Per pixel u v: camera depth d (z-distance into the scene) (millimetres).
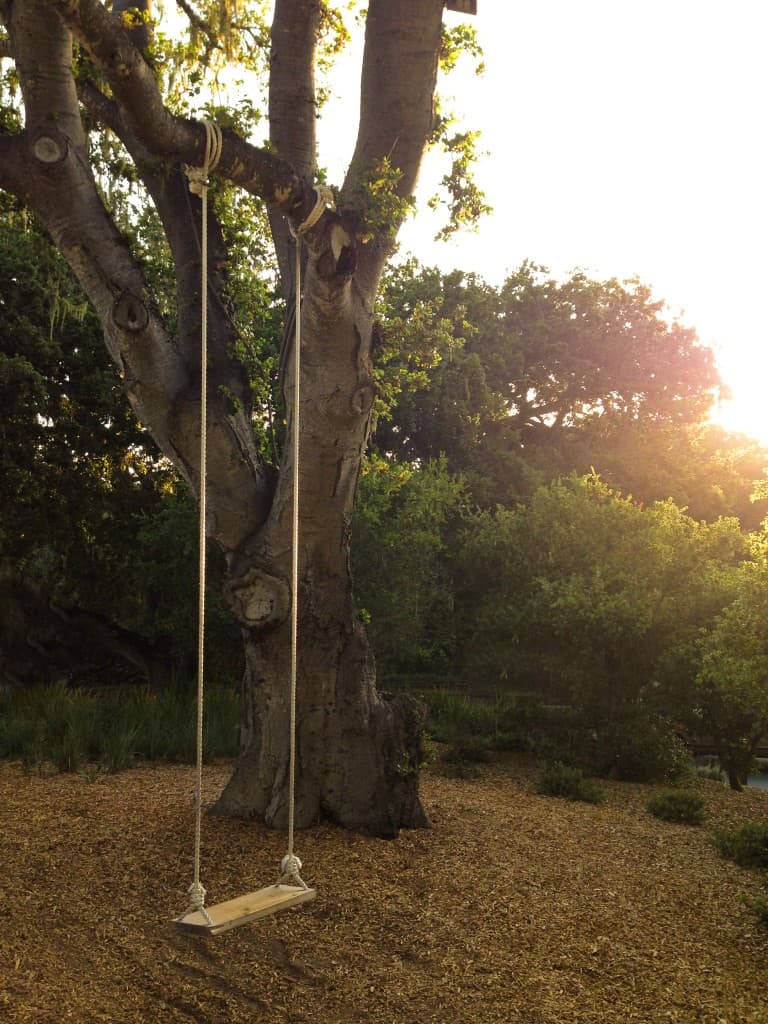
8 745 12242
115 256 7758
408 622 15758
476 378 27359
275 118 9125
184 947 5934
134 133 5613
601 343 30500
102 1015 4984
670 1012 5379
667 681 13617
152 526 17688
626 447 30766
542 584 14164
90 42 5027
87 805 9133
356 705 8695
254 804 8562
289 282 8766
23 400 17266
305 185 6195
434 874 7539
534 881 7590
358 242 7691
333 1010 5285
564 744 14125
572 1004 5430
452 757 13523
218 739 12906
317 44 9852
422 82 8492
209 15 9156
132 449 19781
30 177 7500
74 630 19984
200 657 5043
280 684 8516
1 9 7387
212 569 16594
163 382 8039
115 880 6945
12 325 17547
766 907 7012
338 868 7461
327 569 8562
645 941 6484
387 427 26422
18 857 7316
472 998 5461
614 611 13453
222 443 8297
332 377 7789
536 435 32500
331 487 8227
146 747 12500
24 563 19938
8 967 5426
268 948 6023
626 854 8805
